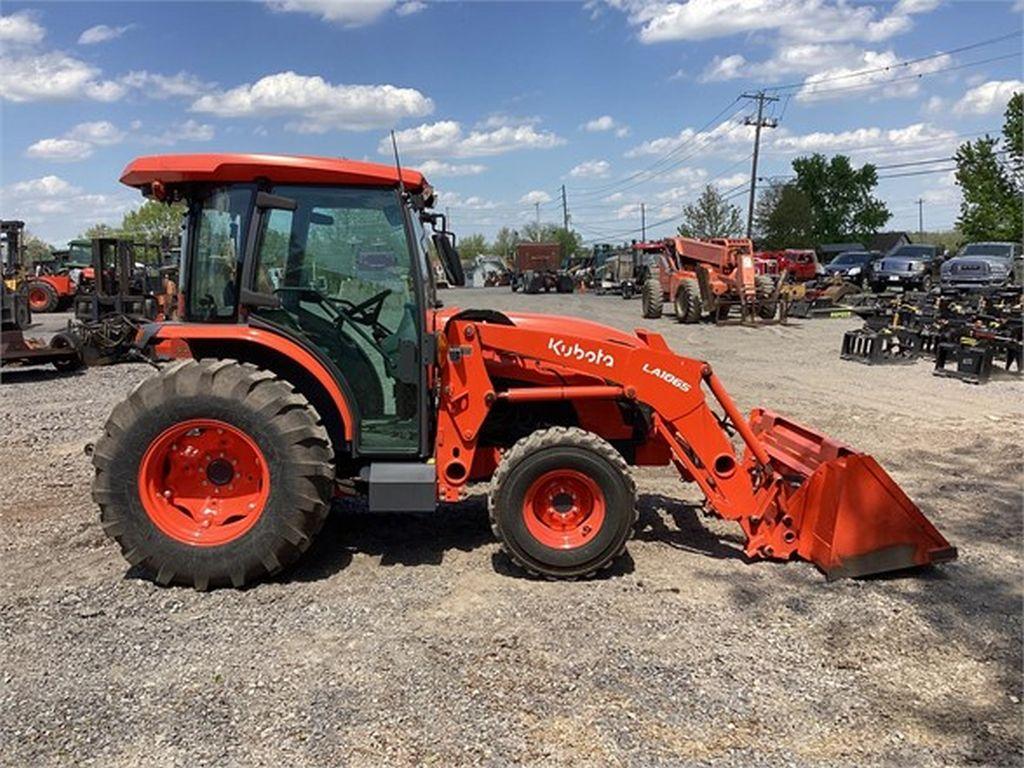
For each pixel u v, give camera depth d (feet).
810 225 222.48
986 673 12.17
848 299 79.82
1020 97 122.42
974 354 38.93
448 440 16.06
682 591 14.99
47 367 47.91
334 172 15.40
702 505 20.18
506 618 13.87
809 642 13.07
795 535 16.30
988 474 23.20
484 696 11.46
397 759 10.11
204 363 15.30
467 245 290.56
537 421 17.57
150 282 64.85
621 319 77.46
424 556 16.79
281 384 15.19
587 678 11.92
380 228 15.96
